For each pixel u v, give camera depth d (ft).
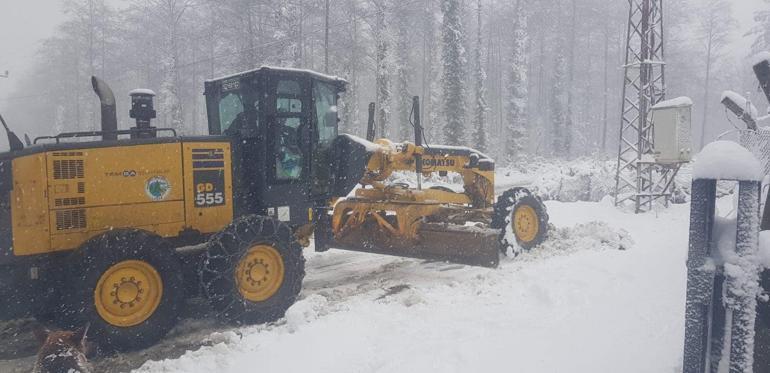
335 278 23.48
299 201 20.97
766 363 7.69
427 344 14.52
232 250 17.20
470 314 17.17
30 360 15.14
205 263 16.93
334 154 23.34
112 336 15.21
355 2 111.14
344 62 113.50
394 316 17.22
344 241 26.05
